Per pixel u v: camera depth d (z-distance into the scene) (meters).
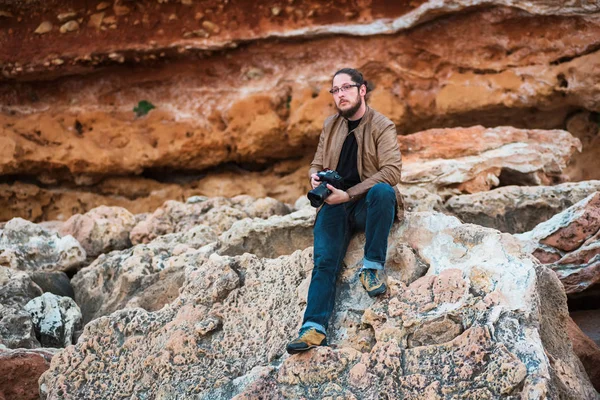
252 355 5.79
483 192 8.80
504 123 11.97
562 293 5.66
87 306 8.45
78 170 12.66
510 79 11.41
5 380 6.54
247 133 12.34
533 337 5.00
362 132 5.77
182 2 12.40
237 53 12.55
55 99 13.09
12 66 12.81
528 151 9.60
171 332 6.03
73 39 12.70
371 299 5.66
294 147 12.46
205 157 12.60
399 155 5.72
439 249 5.75
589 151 11.55
